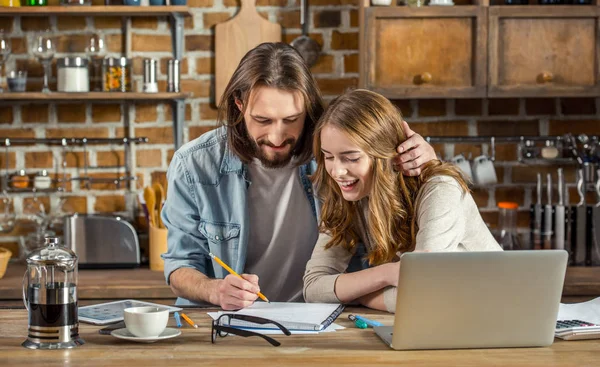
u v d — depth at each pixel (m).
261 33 3.39
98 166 3.45
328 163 1.92
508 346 1.58
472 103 3.46
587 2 3.25
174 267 2.24
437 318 1.54
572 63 3.18
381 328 1.69
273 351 1.54
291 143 2.11
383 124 1.89
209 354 1.51
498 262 1.53
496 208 3.48
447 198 1.88
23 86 3.28
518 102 3.46
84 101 3.43
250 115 2.06
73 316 1.59
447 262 1.51
